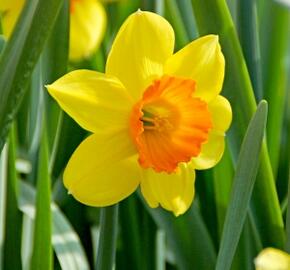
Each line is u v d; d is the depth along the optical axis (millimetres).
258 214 776
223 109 730
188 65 722
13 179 791
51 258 751
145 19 712
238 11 815
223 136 730
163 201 723
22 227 808
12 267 802
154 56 717
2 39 744
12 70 687
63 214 840
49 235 749
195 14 774
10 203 795
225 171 795
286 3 833
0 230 782
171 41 719
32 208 810
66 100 700
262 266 623
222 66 725
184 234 806
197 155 721
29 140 827
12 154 785
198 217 808
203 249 804
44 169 741
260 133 692
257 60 816
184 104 731
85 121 705
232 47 770
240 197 697
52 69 756
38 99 823
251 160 694
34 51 686
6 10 816
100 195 708
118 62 712
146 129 738
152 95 718
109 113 708
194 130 724
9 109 688
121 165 712
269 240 779
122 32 711
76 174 704
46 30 686
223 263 702
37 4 685
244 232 780
